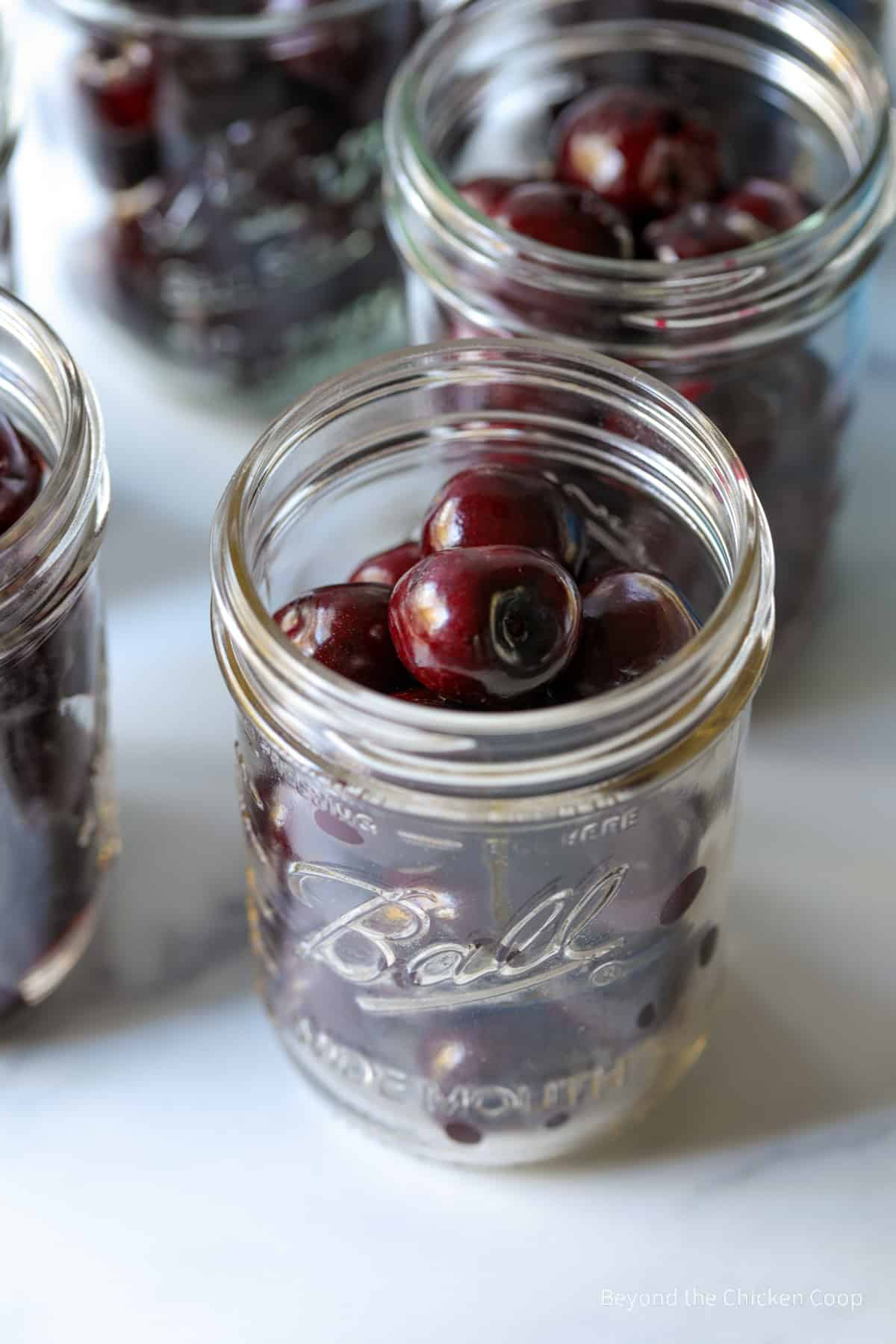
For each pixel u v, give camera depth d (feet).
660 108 1.74
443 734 1.32
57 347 1.48
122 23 1.82
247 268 1.93
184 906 1.73
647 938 1.46
